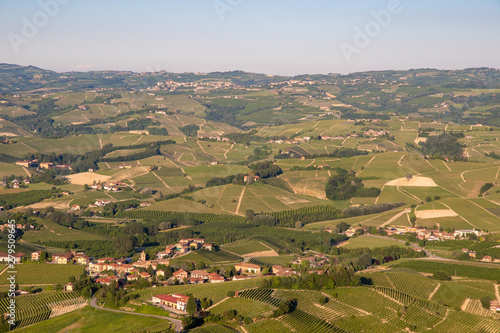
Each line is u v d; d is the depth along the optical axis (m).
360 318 198.00
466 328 195.38
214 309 197.62
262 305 198.38
